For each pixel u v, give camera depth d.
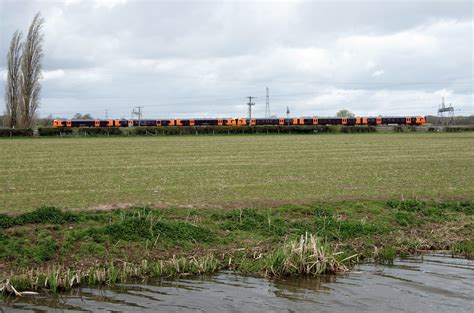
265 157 43.56
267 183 26.48
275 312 10.83
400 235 17.52
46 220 15.85
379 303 11.42
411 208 20.28
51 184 25.88
